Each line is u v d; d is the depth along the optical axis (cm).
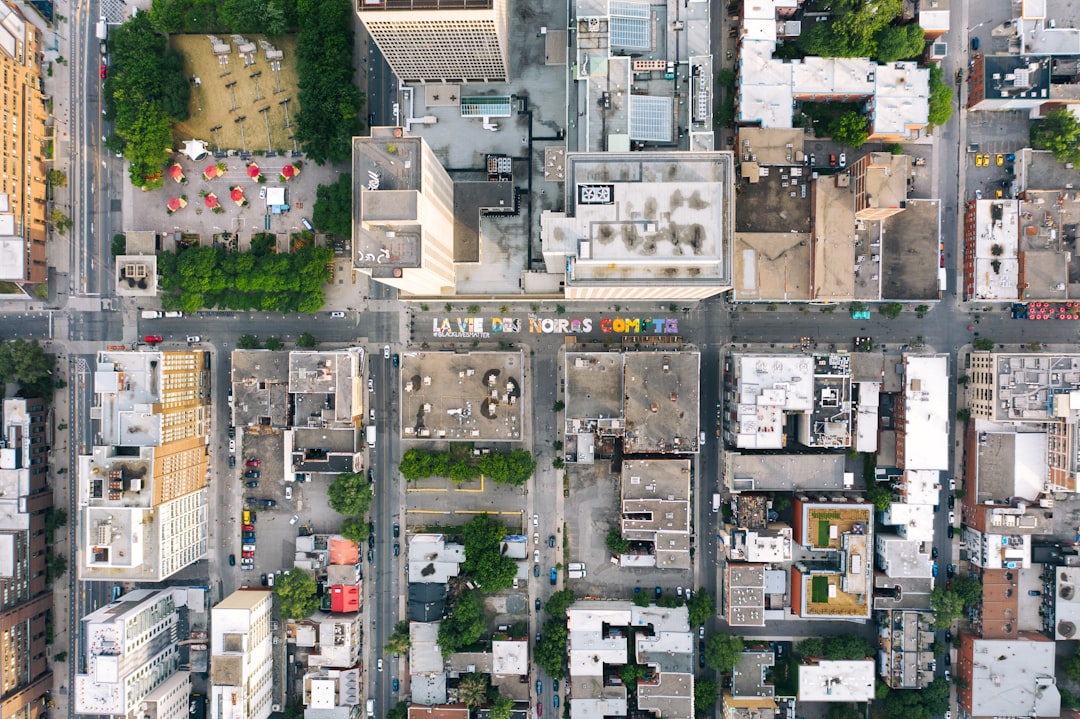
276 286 12738
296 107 13100
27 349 12781
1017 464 12500
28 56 12731
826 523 12425
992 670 12450
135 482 11494
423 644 12950
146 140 12531
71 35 13188
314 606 13012
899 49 11981
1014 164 12575
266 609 13112
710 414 13125
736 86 12494
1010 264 12275
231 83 13100
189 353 12725
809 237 12044
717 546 13175
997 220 12244
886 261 12256
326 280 13025
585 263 10275
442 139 12531
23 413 12788
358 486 12838
